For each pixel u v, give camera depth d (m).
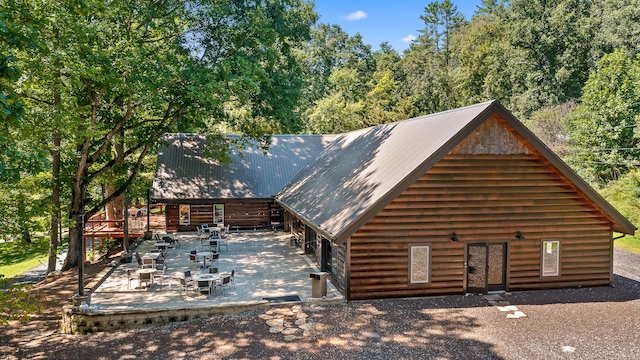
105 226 27.30
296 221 24.25
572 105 40.88
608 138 32.78
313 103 55.78
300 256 21.06
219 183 28.05
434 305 13.82
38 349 11.78
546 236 15.27
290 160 30.95
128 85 18.19
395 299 14.41
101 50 16.97
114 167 23.95
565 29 47.38
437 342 11.11
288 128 26.31
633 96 32.00
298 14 27.02
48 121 15.84
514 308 13.55
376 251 14.24
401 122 20.95
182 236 26.34
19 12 12.29
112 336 12.41
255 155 30.78
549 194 15.17
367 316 12.91
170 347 11.29
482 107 14.24
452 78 58.62
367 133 23.59
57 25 15.57
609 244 15.76
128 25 19.80
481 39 61.00
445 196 14.49
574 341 11.18
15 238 15.30
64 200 24.62
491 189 14.76
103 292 15.75
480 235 14.84
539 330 11.88
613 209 15.02
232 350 10.91
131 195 28.22
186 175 28.19
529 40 49.97
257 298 14.80
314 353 10.60
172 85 19.59
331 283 16.44
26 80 15.41
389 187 13.96
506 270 15.09
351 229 13.57
